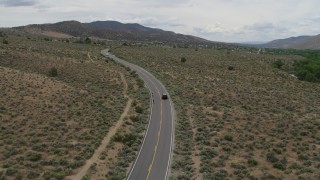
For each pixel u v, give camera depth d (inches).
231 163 1546.5
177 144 1809.8
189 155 1664.6
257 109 2576.3
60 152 1600.6
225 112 2448.3
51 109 2235.5
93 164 1494.8
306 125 2121.1
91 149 1657.2
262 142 1812.3
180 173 1439.5
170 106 2637.8
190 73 4247.0
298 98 3110.2
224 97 2960.1
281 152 1674.5
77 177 1368.1
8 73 2930.6
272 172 1434.5
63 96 2568.9
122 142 1827.0
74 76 3437.5
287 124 2144.4
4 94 2368.4
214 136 1942.7
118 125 2084.2
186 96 2974.9
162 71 4274.1
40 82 2824.8
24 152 1581.0
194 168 1493.6
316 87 3954.2
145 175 1419.8
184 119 2272.4
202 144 1812.3
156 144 1807.3
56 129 1909.4
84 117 2164.1
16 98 2333.9
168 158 1612.9
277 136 1925.4
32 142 1700.3
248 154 1657.2
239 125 2143.2
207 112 2453.2
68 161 1509.6
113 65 4372.5
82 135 1841.8
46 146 1664.6
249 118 2282.2
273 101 2881.4
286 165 1507.1
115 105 2554.1
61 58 4276.6
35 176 1341.0
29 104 2262.6
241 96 3014.3
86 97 2647.6
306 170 1424.7
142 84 3321.9
